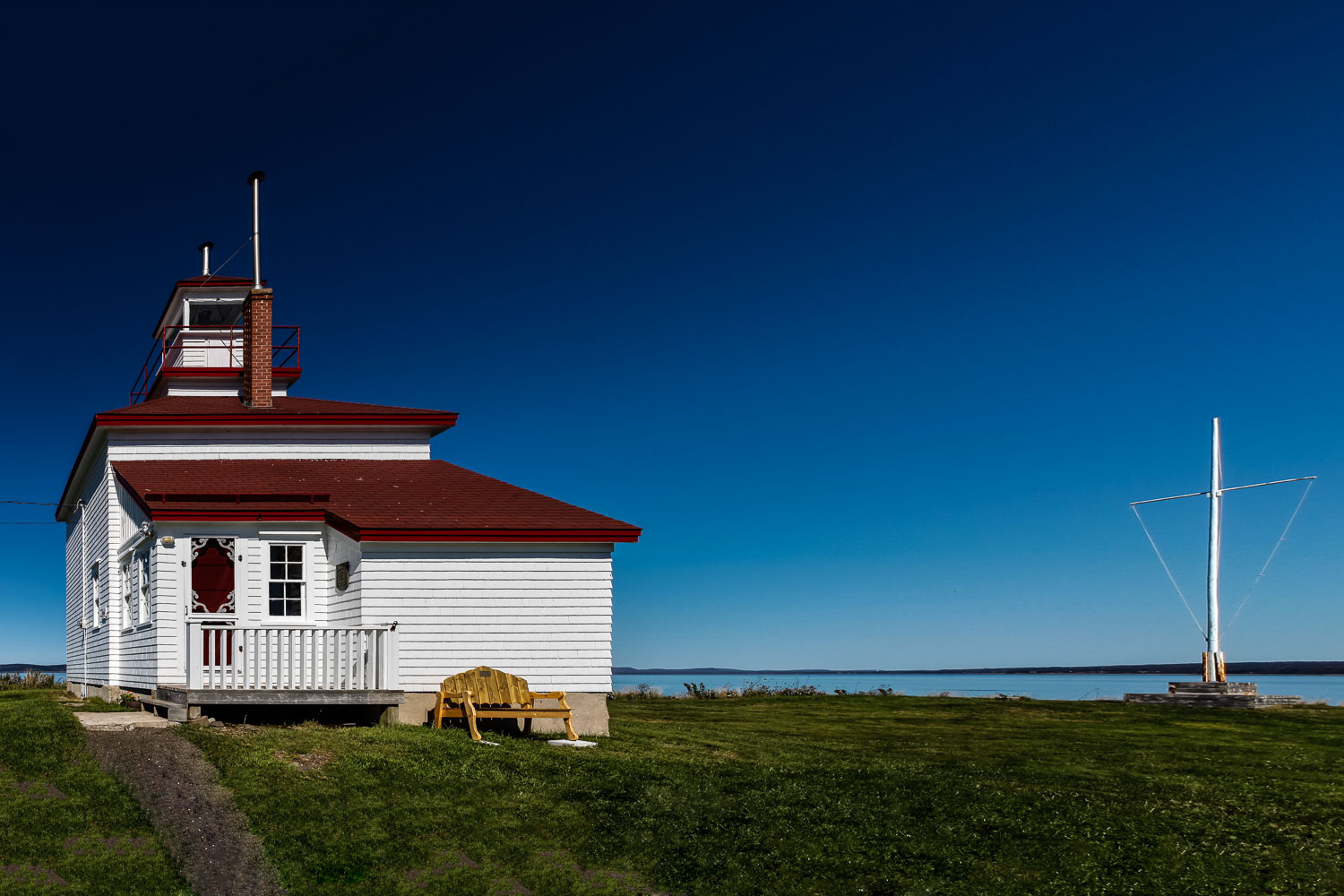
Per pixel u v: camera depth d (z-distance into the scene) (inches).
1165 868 454.0
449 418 970.7
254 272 1047.6
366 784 485.7
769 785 572.4
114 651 887.7
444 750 576.7
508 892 388.8
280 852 400.2
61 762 481.4
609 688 764.0
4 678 1472.7
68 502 1168.2
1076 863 454.3
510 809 474.6
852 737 914.7
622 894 392.8
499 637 751.1
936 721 1108.5
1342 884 445.1
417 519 762.2
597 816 476.1
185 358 1102.4
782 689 1605.6
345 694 683.4
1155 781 679.7
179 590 761.6
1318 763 797.2
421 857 411.5
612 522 783.1
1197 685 1402.6
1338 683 6318.9
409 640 738.8
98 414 906.1
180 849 394.9
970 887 421.4
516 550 761.6
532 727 748.0
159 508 759.1
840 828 484.7
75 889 356.2
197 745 526.3
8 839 390.6
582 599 766.5
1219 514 1503.4
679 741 769.6
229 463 915.4
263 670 762.2
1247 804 595.5
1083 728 1059.9
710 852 439.8
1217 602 1480.1
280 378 1082.1
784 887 410.3
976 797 568.4
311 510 793.6
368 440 967.6
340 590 776.3
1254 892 432.8
